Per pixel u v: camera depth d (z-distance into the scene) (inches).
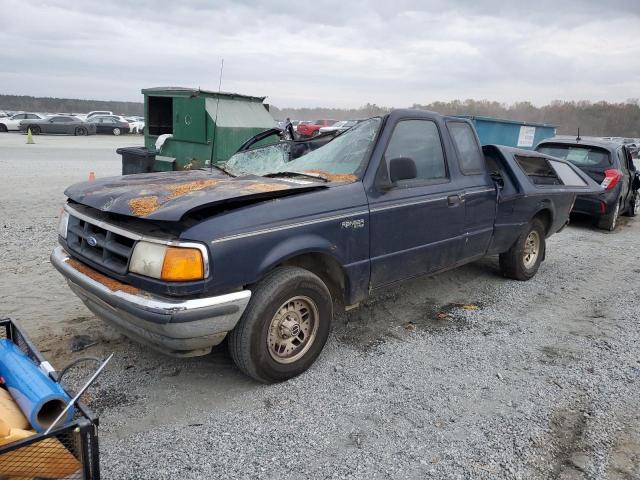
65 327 171.3
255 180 153.4
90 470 81.3
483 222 208.2
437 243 185.6
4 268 229.1
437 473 109.8
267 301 132.8
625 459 117.0
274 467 109.7
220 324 124.7
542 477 110.0
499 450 118.0
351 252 153.9
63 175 552.7
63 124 1354.6
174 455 111.9
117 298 125.2
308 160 180.7
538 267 255.8
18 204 378.6
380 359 160.9
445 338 179.0
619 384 150.6
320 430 123.0
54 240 280.4
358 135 174.6
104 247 133.8
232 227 125.6
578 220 438.6
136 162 413.4
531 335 184.9
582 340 182.2
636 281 260.2
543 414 133.5
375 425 126.0
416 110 183.5
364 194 157.3
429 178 184.5
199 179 161.6
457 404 136.8
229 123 407.5
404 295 220.8
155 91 436.8
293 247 136.3
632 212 472.7
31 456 78.2
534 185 233.3
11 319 110.1
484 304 215.2
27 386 85.3
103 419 123.9
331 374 150.0
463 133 206.1
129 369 147.4
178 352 128.6
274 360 139.6
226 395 136.6
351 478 107.3
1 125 1357.0
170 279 118.3
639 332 191.2
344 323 188.2
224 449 114.7
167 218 118.7
